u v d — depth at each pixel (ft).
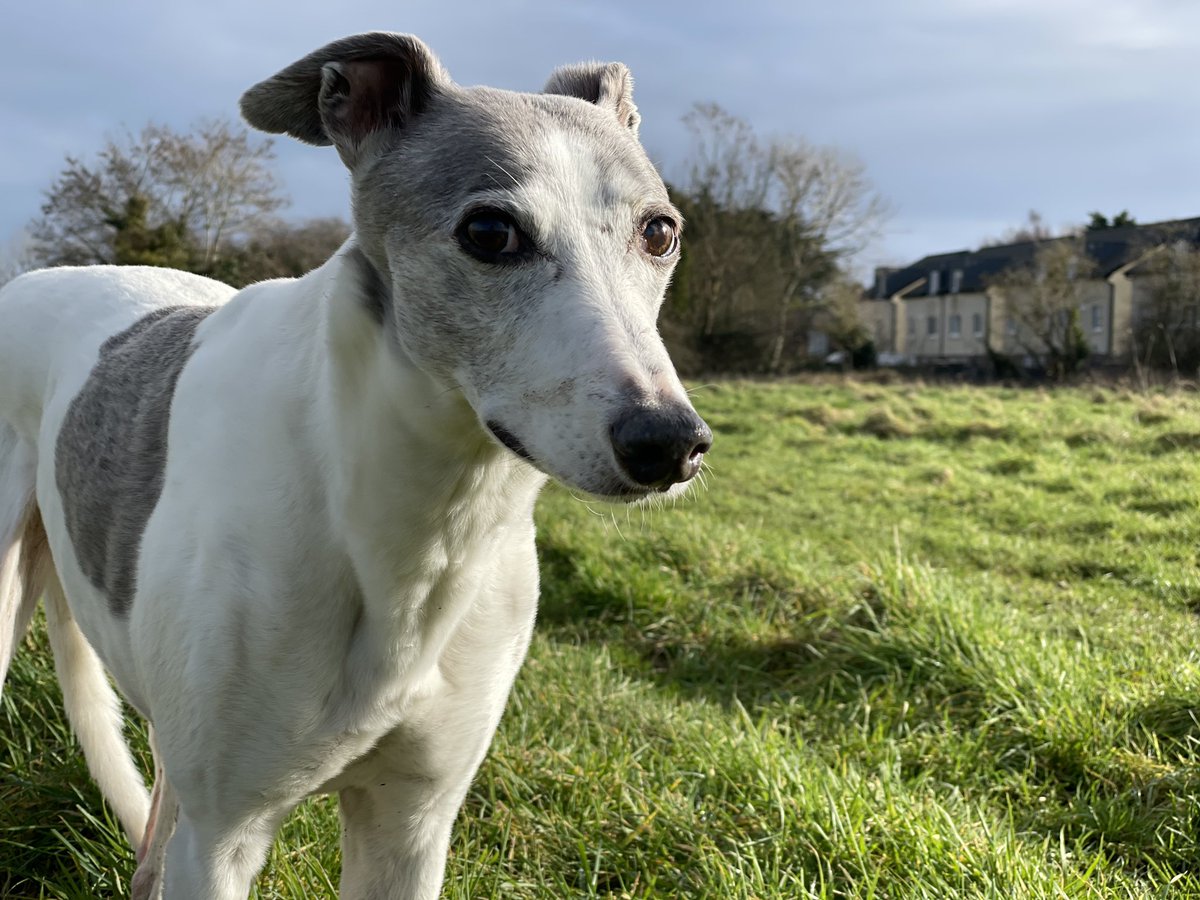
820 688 14.05
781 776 10.03
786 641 15.67
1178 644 14.83
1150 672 13.17
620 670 14.11
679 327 109.50
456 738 6.82
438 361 5.70
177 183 72.13
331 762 6.45
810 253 124.67
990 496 28.60
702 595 17.51
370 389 5.90
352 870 7.10
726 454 37.55
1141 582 19.75
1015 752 11.60
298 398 6.22
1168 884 8.59
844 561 21.47
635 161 5.98
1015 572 21.12
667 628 16.67
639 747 11.27
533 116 5.95
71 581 7.72
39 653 11.51
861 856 8.71
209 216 73.31
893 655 14.19
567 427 5.15
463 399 5.77
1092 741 11.32
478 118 5.91
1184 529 23.32
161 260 69.87
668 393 5.01
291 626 6.08
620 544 19.76
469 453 5.97
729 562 18.81
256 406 6.35
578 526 20.92
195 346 7.17
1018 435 38.29
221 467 6.31
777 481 31.76
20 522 8.65
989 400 51.01
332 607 6.17
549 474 5.29
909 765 11.55
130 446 7.07
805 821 9.26
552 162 5.66
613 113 6.75
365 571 6.13
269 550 6.08
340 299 5.98
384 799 6.95
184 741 6.28
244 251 74.43
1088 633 15.80
